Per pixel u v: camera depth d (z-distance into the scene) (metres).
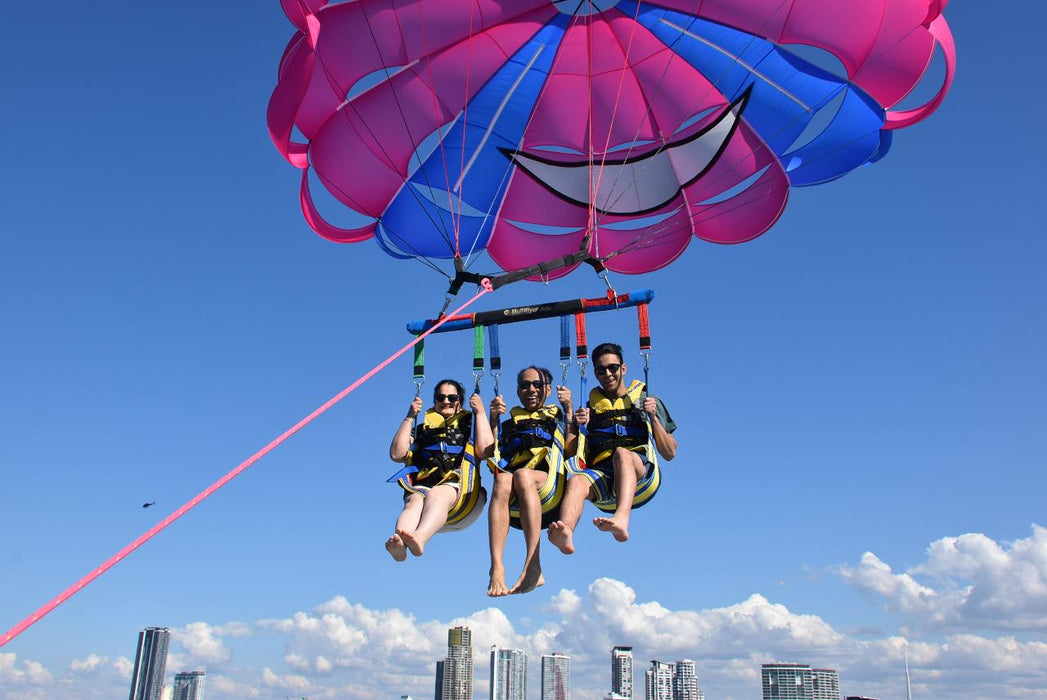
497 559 6.99
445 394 8.09
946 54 9.62
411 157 10.83
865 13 9.47
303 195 10.20
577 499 7.17
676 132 11.03
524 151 11.27
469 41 10.39
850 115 10.21
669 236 11.09
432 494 7.38
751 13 9.91
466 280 8.83
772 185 10.45
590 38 10.67
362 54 9.98
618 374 7.84
